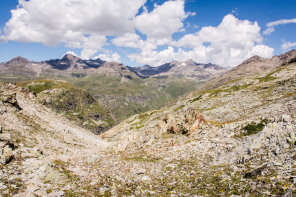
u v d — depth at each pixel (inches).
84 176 754.8
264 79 5462.6
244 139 935.7
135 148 1454.2
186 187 613.9
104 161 1066.1
